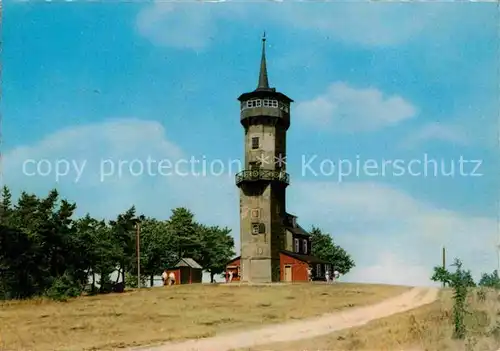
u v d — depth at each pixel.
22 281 58.97
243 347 27.94
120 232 99.38
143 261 99.81
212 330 33.22
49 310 44.09
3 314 41.59
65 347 28.72
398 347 26.22
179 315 39.88
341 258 112.69
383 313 38.94
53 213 65.62
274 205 77.75
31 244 60.56
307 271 76.00
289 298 49.88
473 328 28.12
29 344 29.62
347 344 27.64
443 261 34.97
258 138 78.44
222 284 71.88
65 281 59.19
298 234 84.44
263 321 36.59
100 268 70.00
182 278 94.56
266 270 75.56
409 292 52.81
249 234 76.94
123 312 42.12
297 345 28.05
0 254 58.59
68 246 65.69
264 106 78.12
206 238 114.25
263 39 51.66
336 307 43.03
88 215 74.75
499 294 32.19
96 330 33.81
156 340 30.25
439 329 29.00
